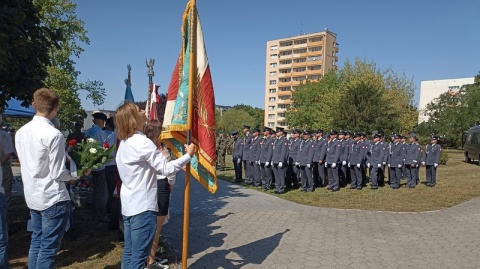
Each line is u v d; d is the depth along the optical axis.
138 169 3.17
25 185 3.33
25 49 5.37
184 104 3.84
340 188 12.35
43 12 18.61
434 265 4.82
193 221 7.21
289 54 95.50
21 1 5.87
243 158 13.30
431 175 12.72
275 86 98.81
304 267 4.71
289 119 46.19
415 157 12.34
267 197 10.28
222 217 7.59
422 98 85.06
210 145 3.97
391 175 12.43
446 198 10.05
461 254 5.27
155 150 3.19
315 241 5.86
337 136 12.30
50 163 3.28
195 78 3.98
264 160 11.67
